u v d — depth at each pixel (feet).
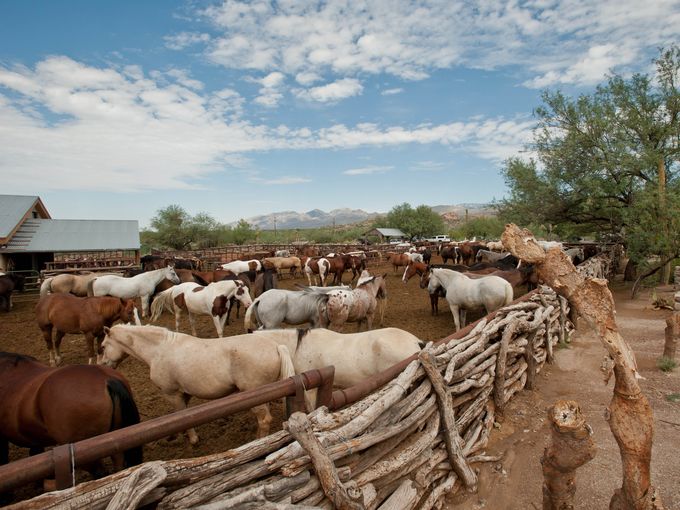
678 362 21.66
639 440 7.53
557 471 8.44
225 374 13.50
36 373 11.38
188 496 6.77
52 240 72.64
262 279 37.22
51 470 5.92
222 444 15.42
